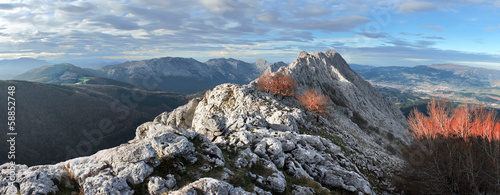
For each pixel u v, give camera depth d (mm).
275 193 17125
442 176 26109
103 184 12758
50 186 12602
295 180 20531
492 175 23047
